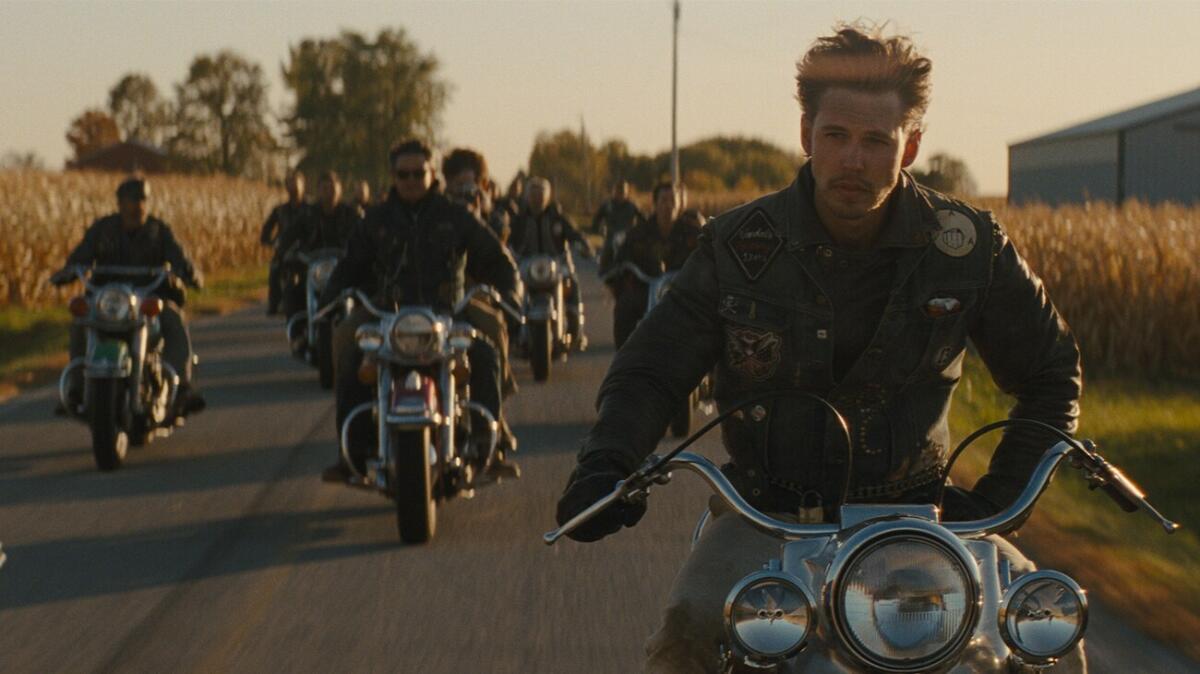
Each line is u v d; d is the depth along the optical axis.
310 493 11.93
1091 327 24.06
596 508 3.79
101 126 187.25
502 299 10.56
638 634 7.82
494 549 9.84
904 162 4.21
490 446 10.47
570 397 17.39
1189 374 23.45
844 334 4.22
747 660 3.45
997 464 4.32
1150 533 10.87
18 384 19.95
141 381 13.41
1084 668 3.86
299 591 8.83
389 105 135.00
